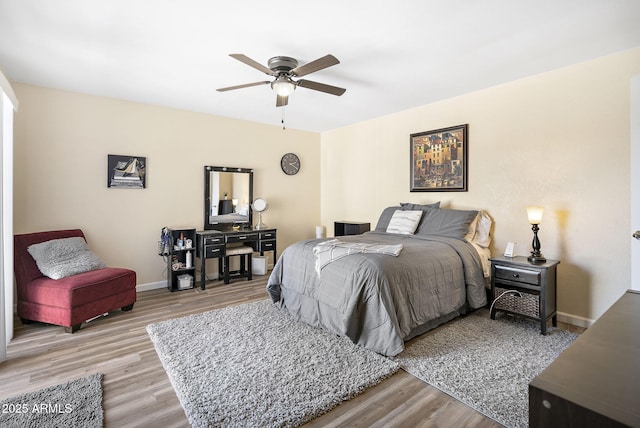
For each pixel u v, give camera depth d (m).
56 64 2.94
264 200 5.10
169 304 3.62
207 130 4.69
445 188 4.01
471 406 1.80
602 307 2.84
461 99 3.84
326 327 2.79
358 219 5.25
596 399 0.64
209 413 1.71
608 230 2.81
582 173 2.94
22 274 2.99
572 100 2.99
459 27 2.29
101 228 3.89
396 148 4.63
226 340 2.61
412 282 2.59
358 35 2.39
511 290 2.95
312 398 1.85
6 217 2.74
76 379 2.08
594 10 2.08
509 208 3.45
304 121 5.15
